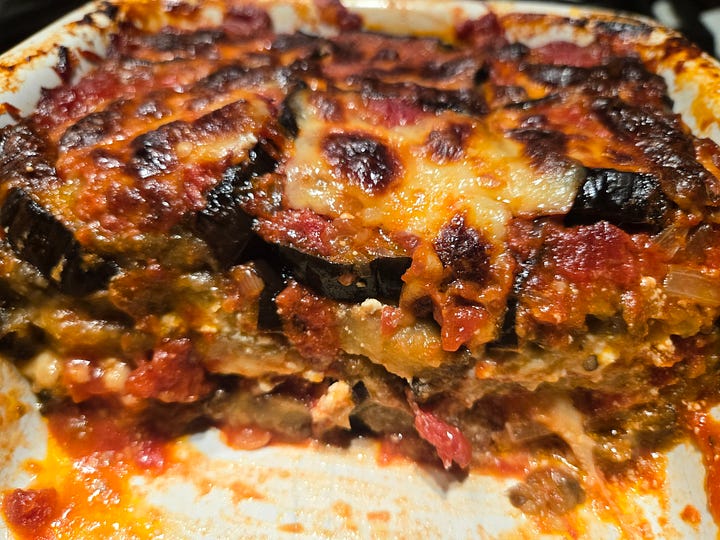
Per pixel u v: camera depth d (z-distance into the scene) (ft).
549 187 0.54
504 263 0.52
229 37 0.82
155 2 0.84
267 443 0.64
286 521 0.57
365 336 0.57
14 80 0.67
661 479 0.59
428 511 0.58
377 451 0.63
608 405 0.59
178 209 0.54
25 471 0.58
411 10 0.85
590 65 0.78
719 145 0.64
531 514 0.58
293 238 0.54
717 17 1.09
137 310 0.56
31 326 0.58
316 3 0.86
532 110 0.67
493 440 0.62
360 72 0.73
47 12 0.95
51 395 0.60
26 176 0.56
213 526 0.56
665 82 0.73
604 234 0.53
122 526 0.56
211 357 0.59
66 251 0.53
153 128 0.59
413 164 0.57
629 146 0.60
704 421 0.58
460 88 0.69
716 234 0.54
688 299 0.53
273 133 0.59
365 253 0.54
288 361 0.60
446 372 0.57
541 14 0.83
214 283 0.55
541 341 0.54
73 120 0.65
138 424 0.62
